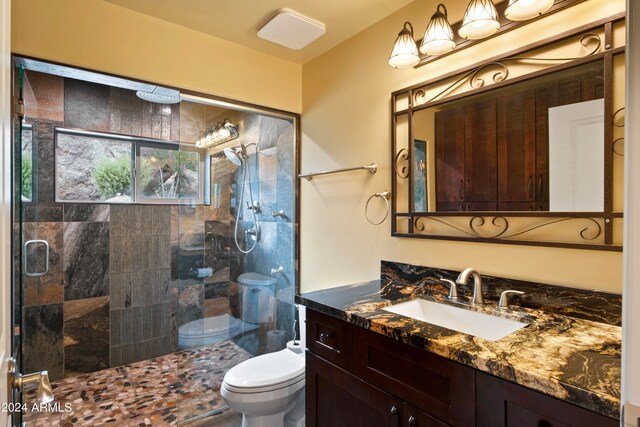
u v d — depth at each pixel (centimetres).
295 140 245
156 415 222
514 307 131
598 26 115
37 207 246
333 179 218
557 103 124
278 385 180
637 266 46
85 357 268
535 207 129
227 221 282
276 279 254
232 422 214
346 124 209
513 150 135
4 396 67
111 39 174
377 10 180
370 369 120
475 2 126
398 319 119
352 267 205
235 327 276
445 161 157
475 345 96
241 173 278
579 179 118
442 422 98
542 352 91
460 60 154
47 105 249
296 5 176
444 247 159
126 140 285
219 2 173
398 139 178
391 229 181
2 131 69
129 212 285
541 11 119
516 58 135
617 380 76
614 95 112
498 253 141
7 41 76
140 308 290
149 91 207
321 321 143
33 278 245
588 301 116
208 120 265
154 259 296
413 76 173
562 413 75
